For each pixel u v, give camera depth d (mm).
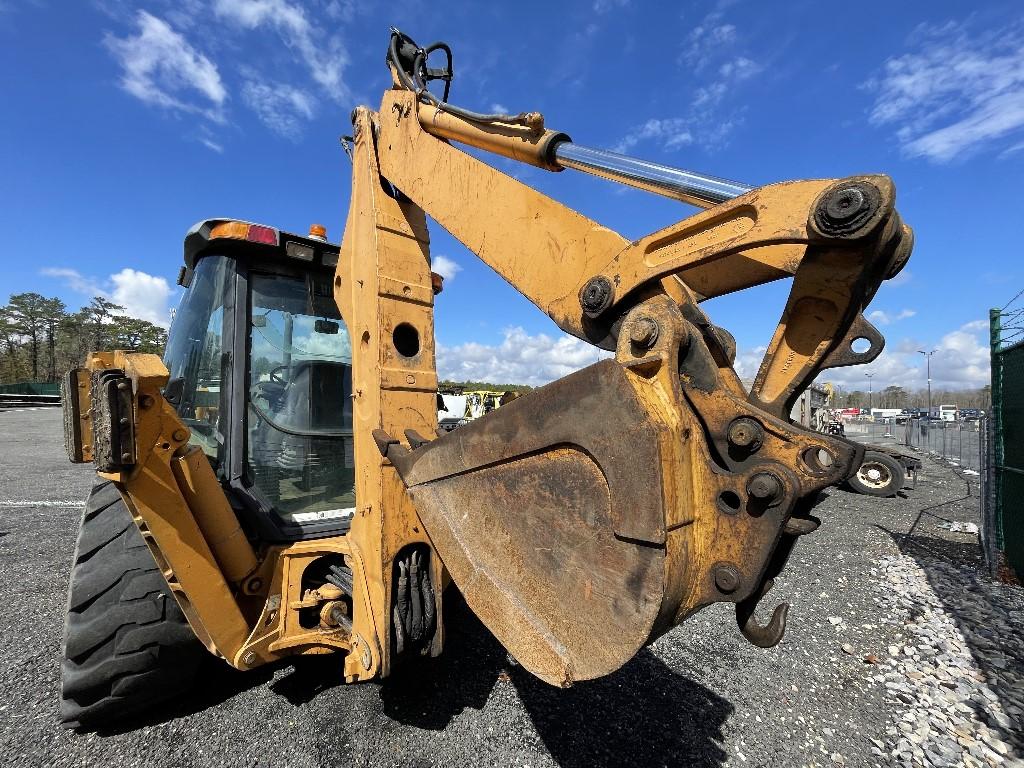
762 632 1097
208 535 2000
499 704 2457
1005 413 4957
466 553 1475
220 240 2381
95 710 2092
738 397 1255
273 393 2539
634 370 1144
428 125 1977
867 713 2527
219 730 2211
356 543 2043
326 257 2645
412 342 2066
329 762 2037
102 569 2146
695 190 1363
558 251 1529
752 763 2156
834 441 1012
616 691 2631
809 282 1139
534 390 1331
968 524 6484
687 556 1107
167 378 1802
